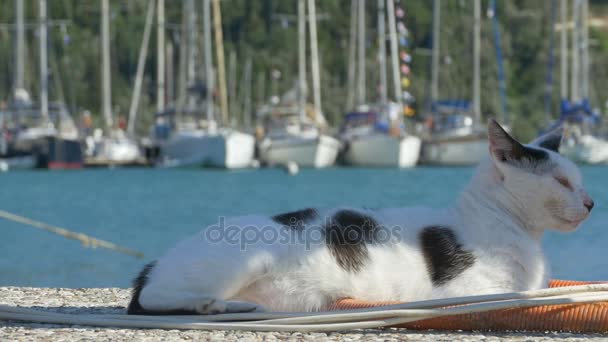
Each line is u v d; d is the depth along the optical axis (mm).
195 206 28234
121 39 74125
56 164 49438
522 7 89188
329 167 50219
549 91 52219
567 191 5379
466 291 5355
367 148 49469
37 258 15430
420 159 51750
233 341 4914
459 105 51906
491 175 5559
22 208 27656
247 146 48656
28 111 50250
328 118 74062
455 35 68375
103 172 47625
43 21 51594
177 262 5270
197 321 5250
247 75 75188
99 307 6559
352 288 5395
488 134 5496
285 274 5324
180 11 74312
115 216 24891
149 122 70812
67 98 70625
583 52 54875
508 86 82625
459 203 5625
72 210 26875
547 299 5215
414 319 5156
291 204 28641
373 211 5652
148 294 5316
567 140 50062
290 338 5027
